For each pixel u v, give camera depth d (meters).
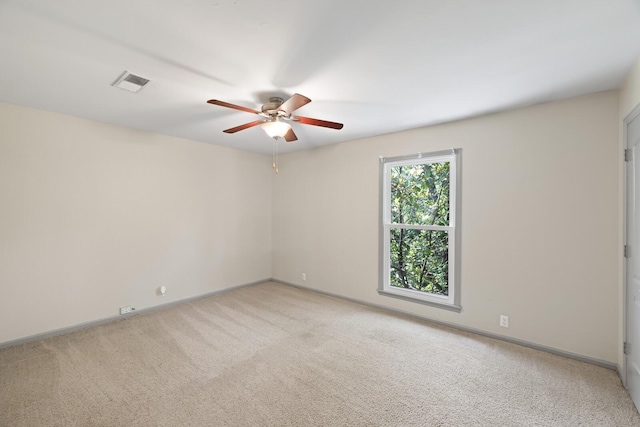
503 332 2.97
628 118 2.17
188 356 2.65
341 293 4.32
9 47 1.79
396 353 2.71
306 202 4.77
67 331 3.14
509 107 2.81
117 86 2.35
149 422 1.84
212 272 4.49
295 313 3.74
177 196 4.07
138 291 3.70
